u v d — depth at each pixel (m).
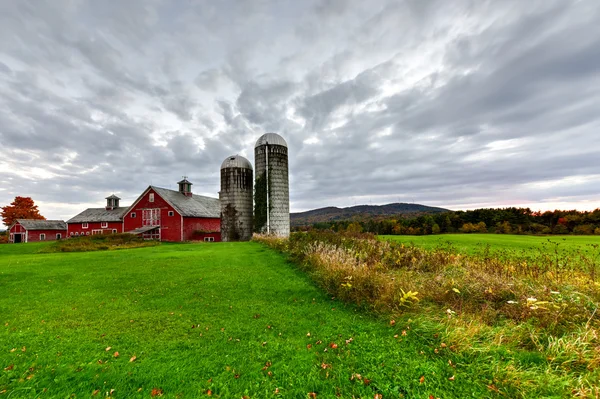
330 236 13.28
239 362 3.80
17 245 26.72
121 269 10.23
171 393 3.18
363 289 6.15
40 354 4.06
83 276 9.10
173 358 3.93
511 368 3.18
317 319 5.25
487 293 5.41
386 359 3.69
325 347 4.15
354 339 4.34
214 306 6.09
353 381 3.30
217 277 8.68
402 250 10.03
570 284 5.48
